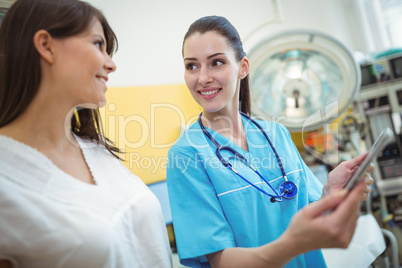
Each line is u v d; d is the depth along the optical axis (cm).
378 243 124
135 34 158
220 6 177
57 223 53
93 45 61
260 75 134
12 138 58
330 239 46
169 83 159
